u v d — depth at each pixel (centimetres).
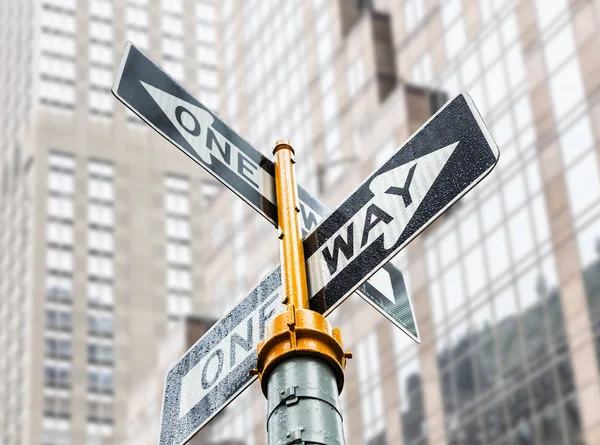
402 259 6869
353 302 7088
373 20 8012
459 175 576
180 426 669
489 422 5922
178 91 695
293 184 667
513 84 6462
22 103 14550
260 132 9312
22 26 15138
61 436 11856
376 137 7556
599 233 5588
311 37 8844
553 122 6069
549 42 6250
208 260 9512
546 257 5862
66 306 12694
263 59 9606
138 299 13112
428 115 7231
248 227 8925
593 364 5438
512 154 6297
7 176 14262
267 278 670
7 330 13050
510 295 6019
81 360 12412
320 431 523
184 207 14038
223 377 656
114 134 14175
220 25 10644
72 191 13550
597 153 5709
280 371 550
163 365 9469
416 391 6419
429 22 7462
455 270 6450
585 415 5397
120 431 12119
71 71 14350
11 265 13500
